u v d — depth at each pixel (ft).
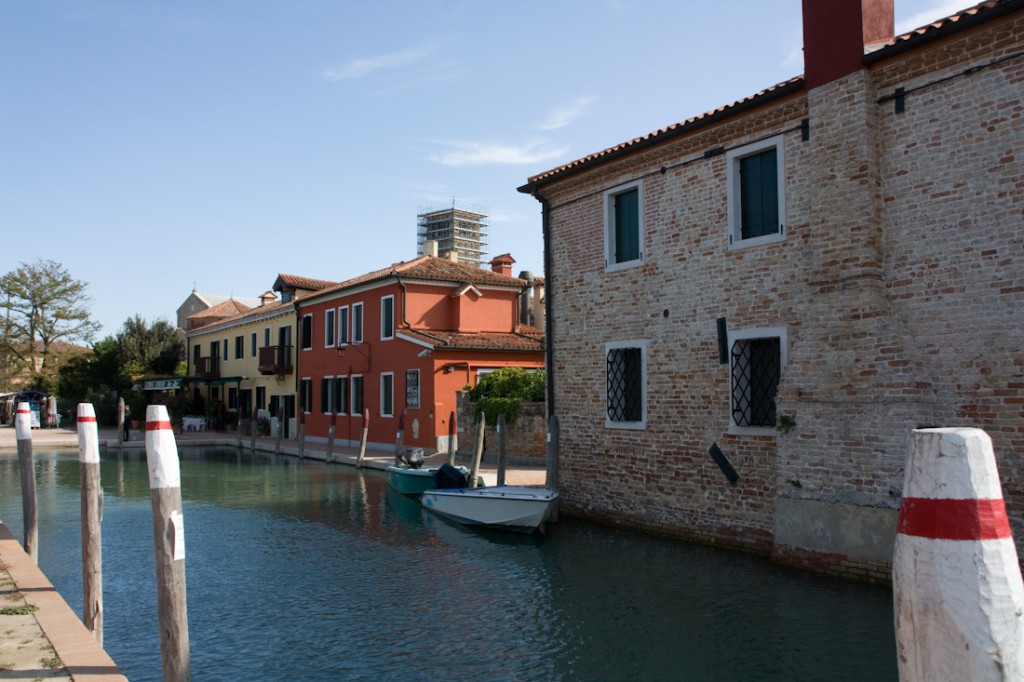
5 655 17.12
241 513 53.36
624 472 43.57
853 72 32.07
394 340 91.50
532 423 67.72
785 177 35.68
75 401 161.89
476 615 29.50
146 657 25.79
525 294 108.58
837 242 32.37
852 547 30.78
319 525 48.75
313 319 112.27
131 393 151.64
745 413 37.27
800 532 32.83
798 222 35.01
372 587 33.81
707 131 39.24
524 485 53.31
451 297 94.68
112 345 171.12
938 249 29.94
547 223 50.19
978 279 28.71
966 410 28.78
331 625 28.63
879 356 30.45
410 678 23.44
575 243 47.96
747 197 38.09
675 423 40.55
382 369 93.97
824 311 32.63
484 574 35.50
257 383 131.13
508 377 73.10
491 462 70.85
